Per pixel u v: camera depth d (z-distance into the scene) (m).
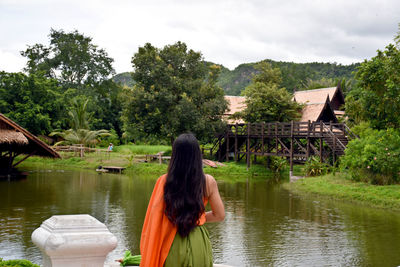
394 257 8.92
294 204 16.36
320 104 34.00
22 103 39.72
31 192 18.38
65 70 56.41
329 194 18.23
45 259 2.60
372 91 21.23
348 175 20.59
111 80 59.22
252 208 15.35
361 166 19.27
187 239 2.14
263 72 38.84
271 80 37.94
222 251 9.35
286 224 12.48
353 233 11.30
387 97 20.03
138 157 36.12
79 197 17.27
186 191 2.16
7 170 25.34
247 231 11.48
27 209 14.11
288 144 32.72
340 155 22.91
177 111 31.67
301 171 27.73
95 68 57.53
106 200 16.55
